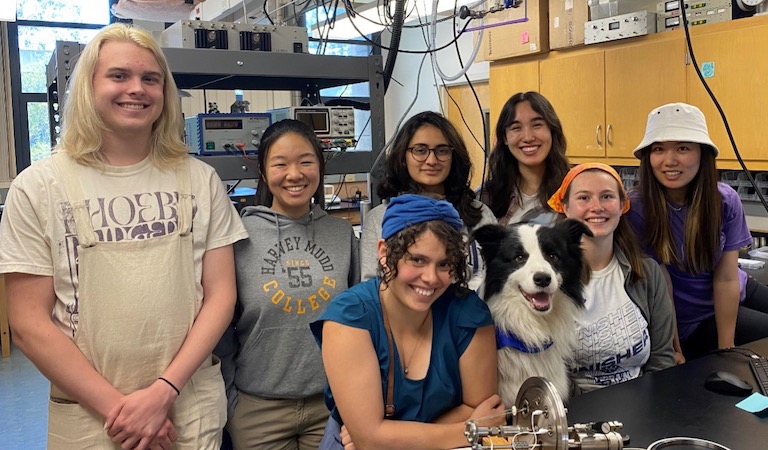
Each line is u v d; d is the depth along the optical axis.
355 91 5.88
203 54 2.07
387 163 2.12
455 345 1.47
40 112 6.23
